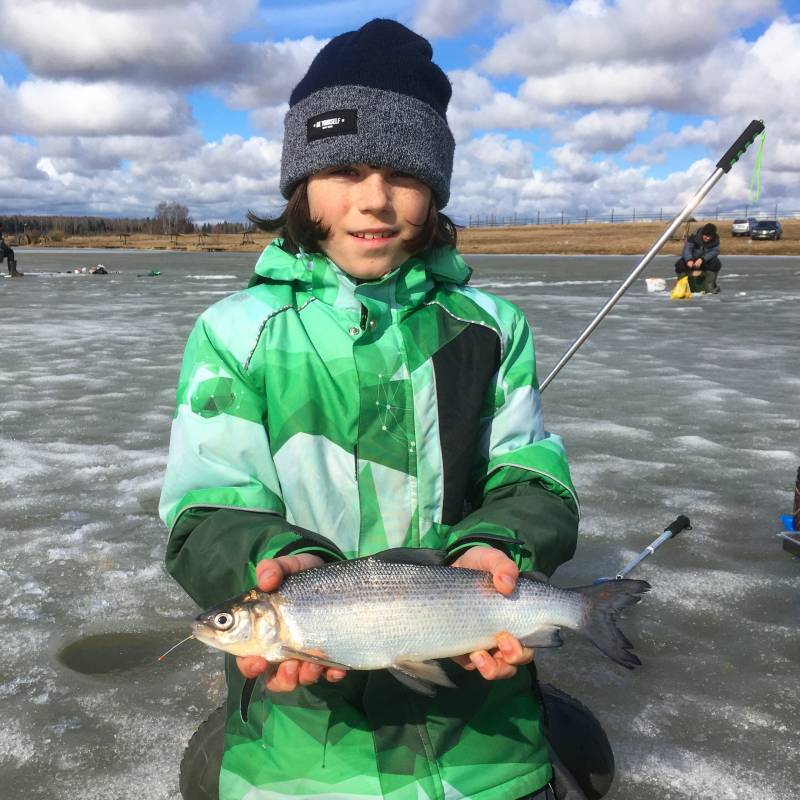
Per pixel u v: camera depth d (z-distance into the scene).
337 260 1.02
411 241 1.01
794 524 1.91
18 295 8.70
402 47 1.00
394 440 0.97
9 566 1.74
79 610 1.56
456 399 0.99
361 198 0.97
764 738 1.17
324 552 0.87
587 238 35.34
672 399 3.40
